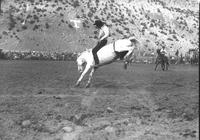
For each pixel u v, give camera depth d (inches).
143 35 4475.9
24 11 4279.0
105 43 703.7
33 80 875.4
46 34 3981.3
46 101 494.6
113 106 457.7
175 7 5423.2
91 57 702.5
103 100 508.1
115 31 4328.3
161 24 4874.5
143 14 4928.6
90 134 319.6
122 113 412.2
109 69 1581.0
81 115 381.1
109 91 642.8
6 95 569.3
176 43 4542.3
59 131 330.3
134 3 5068.9
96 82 845.2
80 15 4350.4
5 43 3831.2
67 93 605.0
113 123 359.6
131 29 4493.1
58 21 4165.8
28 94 587.2
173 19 5078.7
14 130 333.7
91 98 530.0
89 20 4330.7
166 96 563.8
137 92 632.4
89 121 368.5
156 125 352.2
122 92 629.3
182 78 1053.2
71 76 1032.8
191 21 5187.0
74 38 4005.9
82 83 808.9
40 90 648.4
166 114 405.7
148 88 719.7
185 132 322.3
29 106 450.6
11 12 4239.7
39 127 338.3
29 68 1456.7
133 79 974.4
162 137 306.8
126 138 304.5
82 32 4116.6
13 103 474.0
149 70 1603.1
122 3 4958.2
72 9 4397.1
